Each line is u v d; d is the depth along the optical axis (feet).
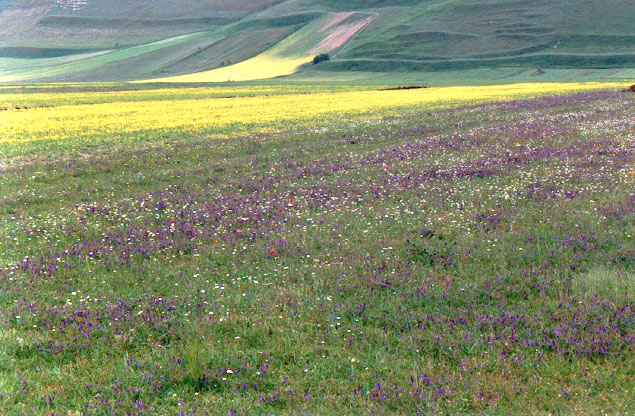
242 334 26.16
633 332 24.73
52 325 27.35
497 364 22.59
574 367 22.31
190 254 39.27
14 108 192.75
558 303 28.30
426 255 36.76
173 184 67.77
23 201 58.85
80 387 21.29
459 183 60.70
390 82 531.09
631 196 50.42
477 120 128.06
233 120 141.79
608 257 34.68
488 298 29.86
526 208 49.08
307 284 32.65
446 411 19.61
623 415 18.88
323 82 542.57
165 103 204.44
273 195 58.65
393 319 27.45
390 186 60.54
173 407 19.97
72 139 109.70
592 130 98.58
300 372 22.74
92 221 49.42
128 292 32.04
